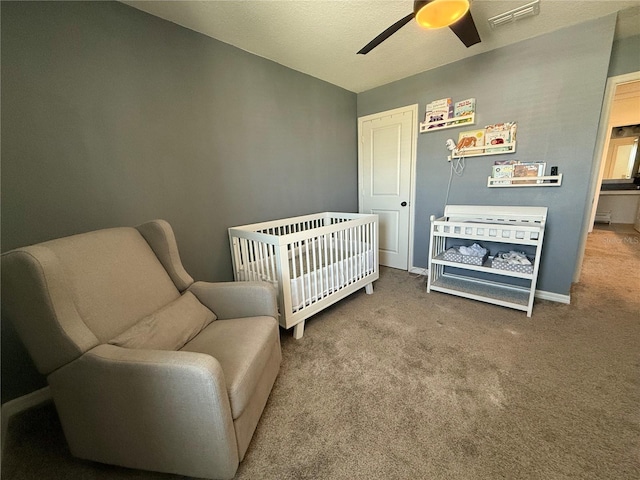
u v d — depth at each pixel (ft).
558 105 7.11
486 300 7.84
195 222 6.70
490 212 8.24
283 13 5.68
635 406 4.23
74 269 3.56
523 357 5.50
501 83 7.80
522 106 7.59
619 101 12.01
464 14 4.28
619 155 18.80
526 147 7.72
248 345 3.99
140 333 3.76
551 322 6.76
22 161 4.37
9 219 4.34
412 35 6.82
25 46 4.25
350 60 8.10
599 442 3.69
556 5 5.85
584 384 4.72
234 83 7.14
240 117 7.38
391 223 11.36
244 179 7.68
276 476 3.42
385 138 10.77
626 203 18.62
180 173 6.31
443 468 3.44
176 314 4.35
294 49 7.30
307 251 6.63
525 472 3.36
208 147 6.77
